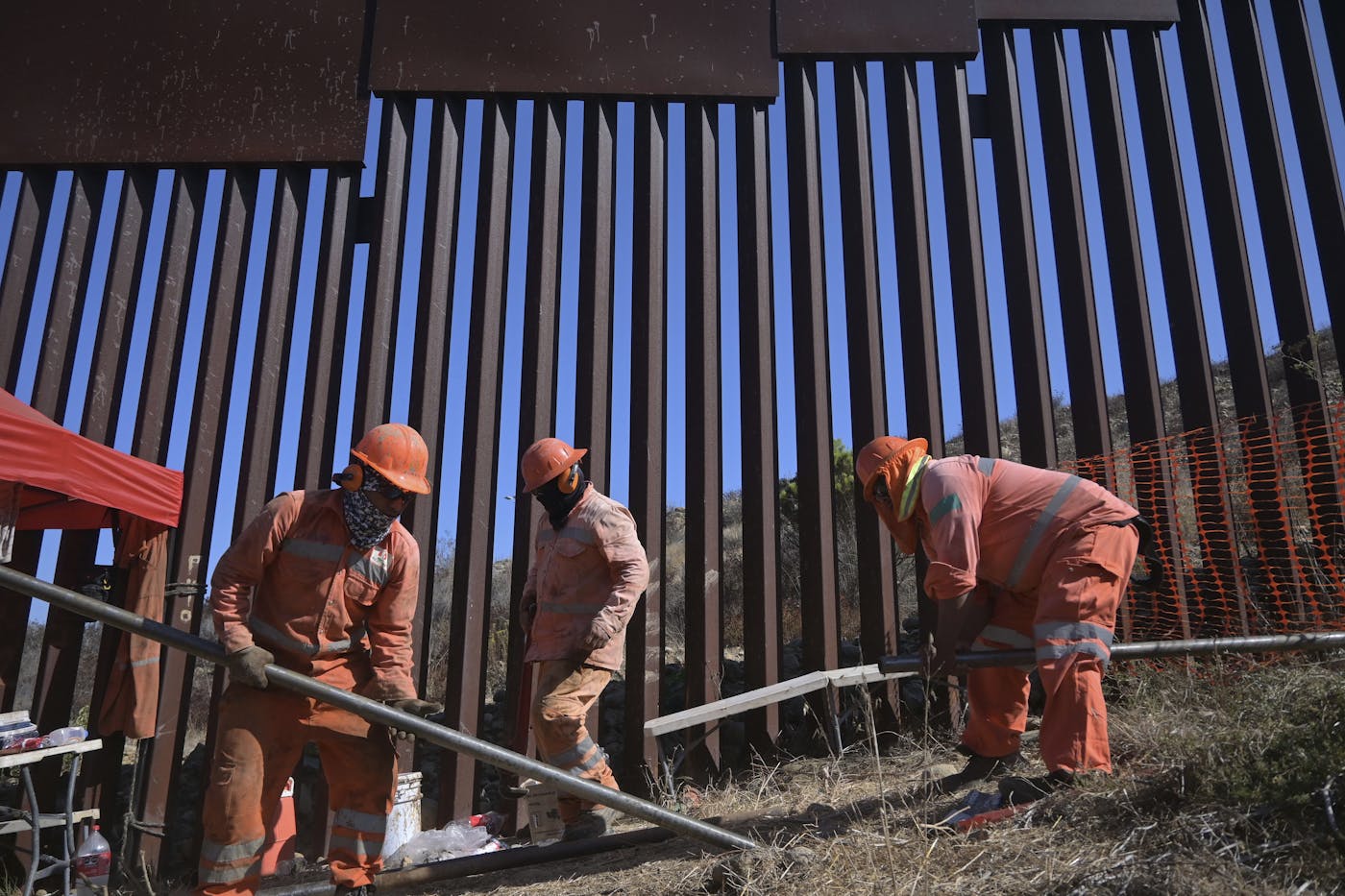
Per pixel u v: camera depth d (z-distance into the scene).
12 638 6.44
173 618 6.31
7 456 4.88
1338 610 5.37
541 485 4.50
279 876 4.98
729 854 3.27
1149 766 3.25
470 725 6.06
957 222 6.70
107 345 7.03
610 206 7.14
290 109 7.34
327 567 3.34
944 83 6.98
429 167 7.14
